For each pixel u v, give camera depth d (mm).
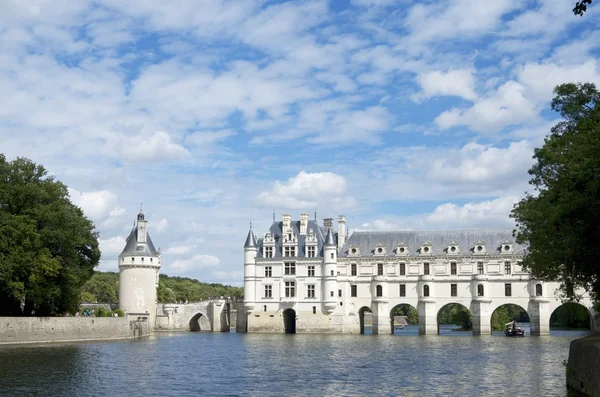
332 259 136875
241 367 64188
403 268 135875
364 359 72750
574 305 138375
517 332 123625
